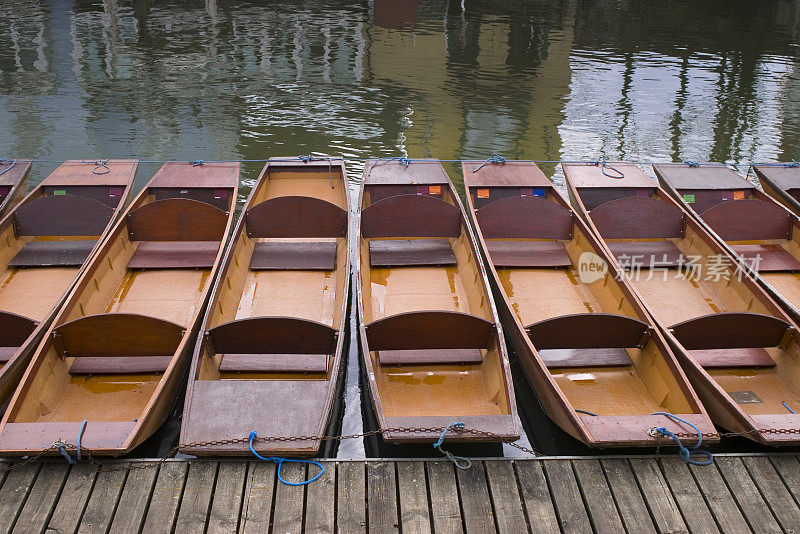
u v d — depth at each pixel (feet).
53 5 75.77
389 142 42.70
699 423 16.48
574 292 24.02
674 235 27.22
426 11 79.92
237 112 47.37
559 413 17.51
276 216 25.71
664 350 18.48
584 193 29.78
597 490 16.03
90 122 44.60
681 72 58.80
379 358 19.97
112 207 28.66
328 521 15.01
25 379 16.70
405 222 26.22
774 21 79.36
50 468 16.03
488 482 16.26
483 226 26.32
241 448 15.65
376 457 18.17
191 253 25.55
